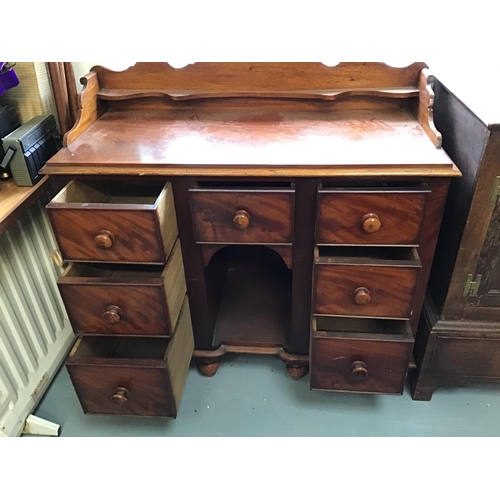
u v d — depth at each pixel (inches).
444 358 49.3
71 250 41.3
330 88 50.4
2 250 44.7
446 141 47.1
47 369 54.2
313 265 43.5
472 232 41.9
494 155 37.9
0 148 45.1
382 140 43.4
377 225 39.6
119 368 42.8
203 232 43.4
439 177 39.8
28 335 49.9
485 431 49.6
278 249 45.5
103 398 45.6
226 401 53.8
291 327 52.2
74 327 44.0
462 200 42.4
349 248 48.1
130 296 41.2
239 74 50.4
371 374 46.4
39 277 51.3
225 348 55.2
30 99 49.8
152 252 40.5
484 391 54.2
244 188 41.3
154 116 51.3
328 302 43.8
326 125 47.4
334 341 44.1
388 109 50.6
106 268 49.0
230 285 65.3
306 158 40.3
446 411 52.0
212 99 51.9
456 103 44.2
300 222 43.4
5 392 46.3
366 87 50.1
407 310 43.5
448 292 45.8
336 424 50.9
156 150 43.2
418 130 45.4
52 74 49.8
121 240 40.1
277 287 64.6
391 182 44.1
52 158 42.5
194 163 40.4
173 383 44.7
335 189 39.8
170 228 42.6
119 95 50.6
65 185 42.9
